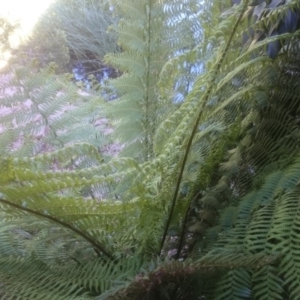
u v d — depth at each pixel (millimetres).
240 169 594
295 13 549
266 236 448
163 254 578
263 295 419
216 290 451
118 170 516
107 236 542
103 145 725
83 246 569
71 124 688
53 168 630
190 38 675
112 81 690
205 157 566
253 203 499
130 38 674
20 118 665
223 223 517
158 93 677
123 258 521
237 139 618
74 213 477
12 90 684
